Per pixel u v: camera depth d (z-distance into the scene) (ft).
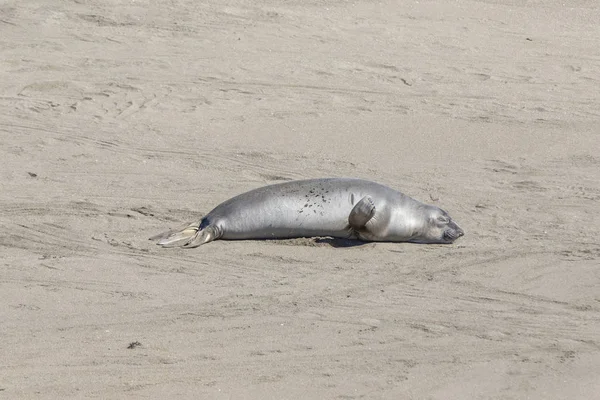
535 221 127.85
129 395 75.82
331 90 197.88
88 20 232.12
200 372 80.38
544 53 246.47
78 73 196.03
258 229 112.37
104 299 94.94
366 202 109.29
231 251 109.50
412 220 114.42
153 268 103.76
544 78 221.66
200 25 237.66
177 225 118.73
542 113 191.52
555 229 124.36
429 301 97.91
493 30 268.21
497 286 102.89
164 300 95.30
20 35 217.15
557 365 84.53
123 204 126.62
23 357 81.61
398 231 114.01
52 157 148.05
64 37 218.79
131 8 244.42
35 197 128.06
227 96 188.65
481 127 178.70
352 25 254.88
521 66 230.89
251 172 145.59
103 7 242.37
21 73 192.85
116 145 156.25
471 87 208.95
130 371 79.97
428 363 83.97
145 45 219.00
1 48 207.00
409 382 80.28
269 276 102.89
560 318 95.04
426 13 279.28
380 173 148.77
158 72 200.75
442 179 147.33
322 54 224.53
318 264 107.04
